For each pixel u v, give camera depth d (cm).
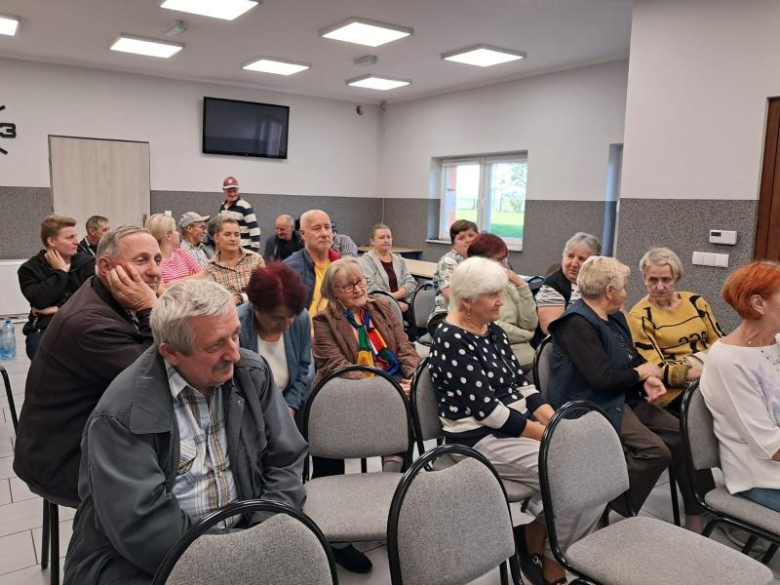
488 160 757
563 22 489
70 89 674
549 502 171
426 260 845
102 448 125
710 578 154
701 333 273
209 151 762
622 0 437
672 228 405
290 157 831
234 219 367
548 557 206
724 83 373
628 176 428
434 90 784
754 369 194
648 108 412
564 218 647
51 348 163
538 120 666
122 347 163
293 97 821
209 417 141
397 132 876
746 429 192
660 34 402
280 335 223
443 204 829
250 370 148
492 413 202
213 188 778
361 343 261
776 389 195
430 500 142
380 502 187
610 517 253
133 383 130
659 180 410
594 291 236
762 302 193
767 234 363
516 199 730
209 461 141
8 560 221
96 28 535
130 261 177
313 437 208
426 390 220
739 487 197
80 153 688
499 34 525
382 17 487
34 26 530
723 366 197
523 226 693
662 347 272
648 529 178
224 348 130
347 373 239
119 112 705
